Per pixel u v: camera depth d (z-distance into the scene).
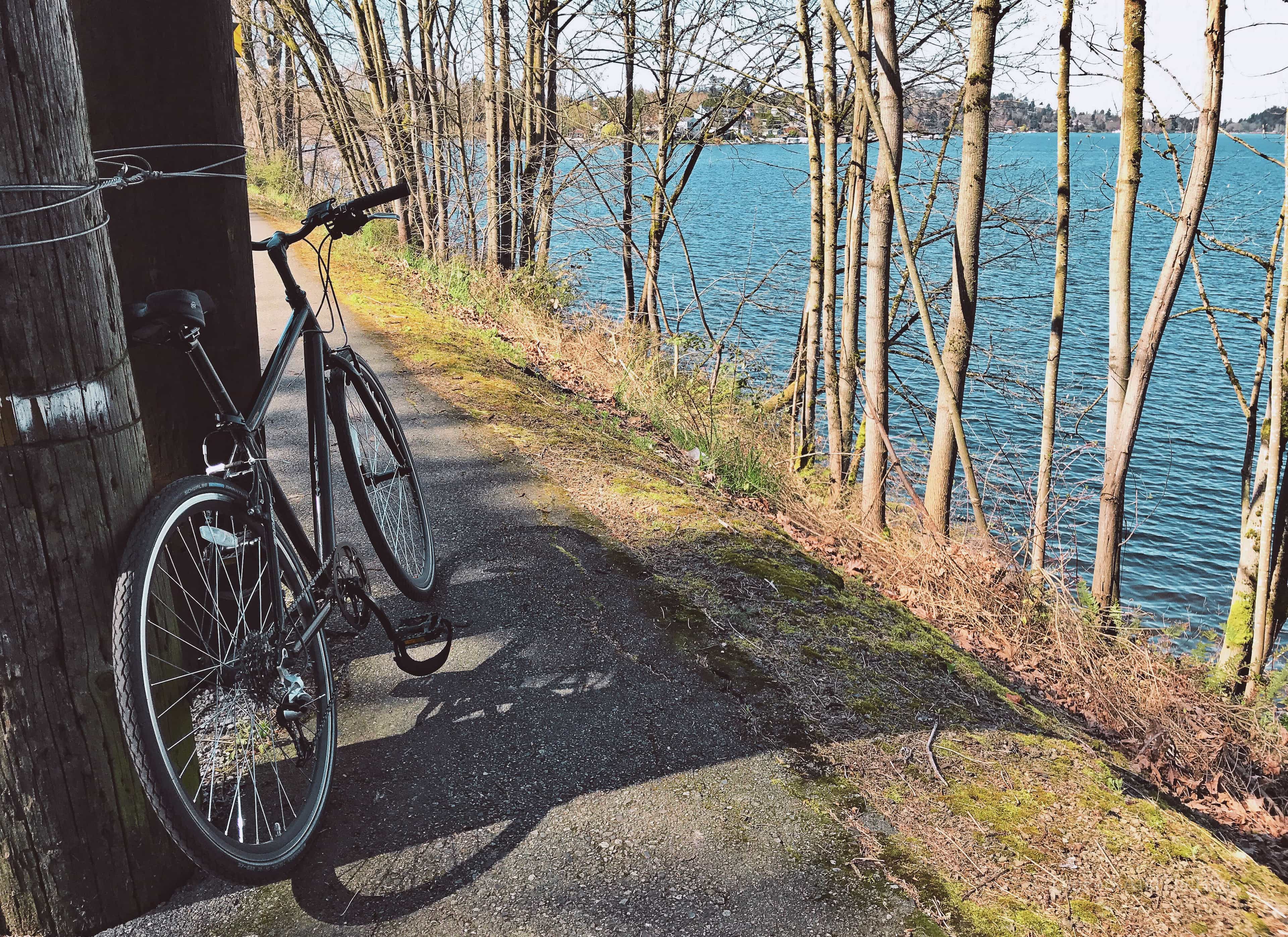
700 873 2.35
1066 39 6.05
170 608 2.16
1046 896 2.36
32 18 1.69
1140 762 4.35
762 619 3.71
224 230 2.72
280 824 2.36
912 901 2.29
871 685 3.34
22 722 1.87
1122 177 5.66
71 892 2.01
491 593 3.75
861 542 5.94
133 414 1.98
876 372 6.21
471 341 9.09
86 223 1.82
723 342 10.66
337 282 11.24
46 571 1.83
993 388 10.20
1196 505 14.14
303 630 2.39
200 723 2.59
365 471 3.26
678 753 2.82
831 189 8.16
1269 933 2.31
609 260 20.91
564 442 5.96
